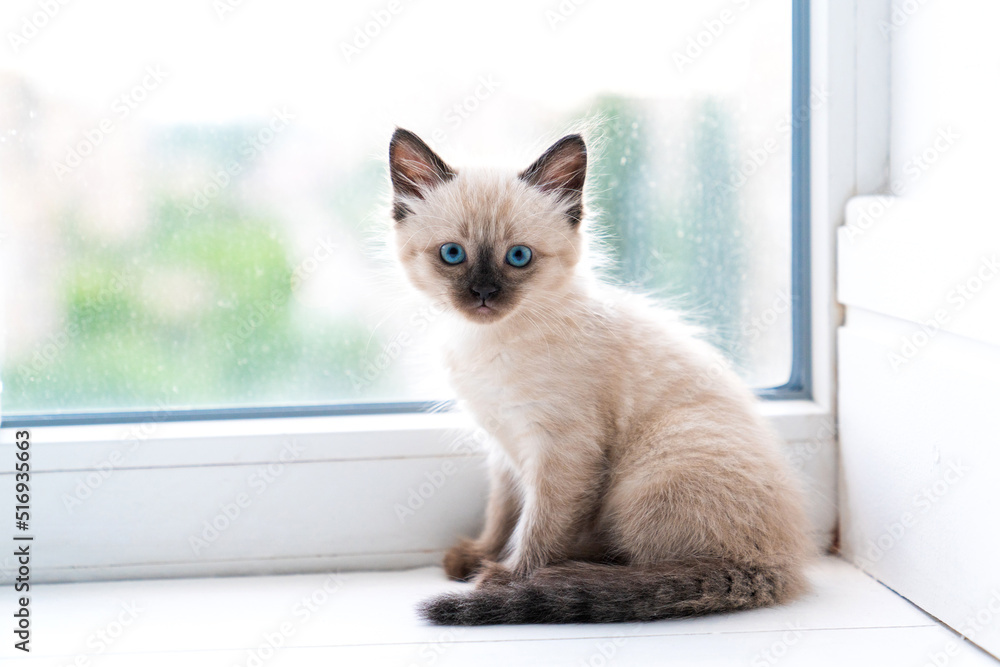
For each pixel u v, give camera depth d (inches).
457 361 29.4
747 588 27.1
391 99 30.4
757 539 27.6
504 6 30.2
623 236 31.2
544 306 29.2
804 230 30.5
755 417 29.2
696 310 31.5
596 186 30.9
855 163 29.6
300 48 30.0
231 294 30.5
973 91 27.0
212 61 29.9
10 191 29.6
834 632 26.4
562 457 28.6
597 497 28.9
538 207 29.1
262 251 30.6
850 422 29.5
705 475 28.0
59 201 29.8
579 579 27.1
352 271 30.7
